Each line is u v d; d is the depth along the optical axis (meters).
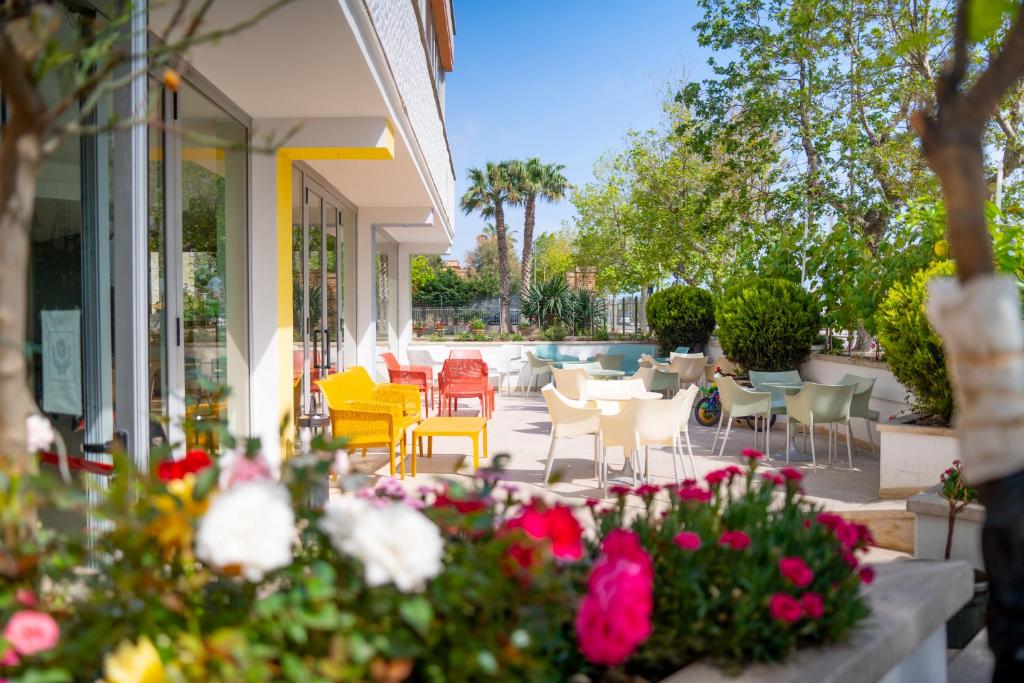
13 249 1.25
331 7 3.53
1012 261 5.55
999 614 1.60
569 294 22.31
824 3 10.95
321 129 5.56
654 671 1.96
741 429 9.88
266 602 1.23
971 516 4.16
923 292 5.90
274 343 5.67
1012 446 1.55
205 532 1.21
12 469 1.29
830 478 6.71
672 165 17.22
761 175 13.21
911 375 6.04
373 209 10.49
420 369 11.73
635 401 5.79
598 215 22.89
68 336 2.82
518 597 1.48
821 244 10.20
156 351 3.92
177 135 4.19
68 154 2.87
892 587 2.42
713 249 16.53
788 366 10.03
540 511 1.67
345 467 1.65
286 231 5.88
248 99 5.09
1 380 1.28
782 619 1.78
